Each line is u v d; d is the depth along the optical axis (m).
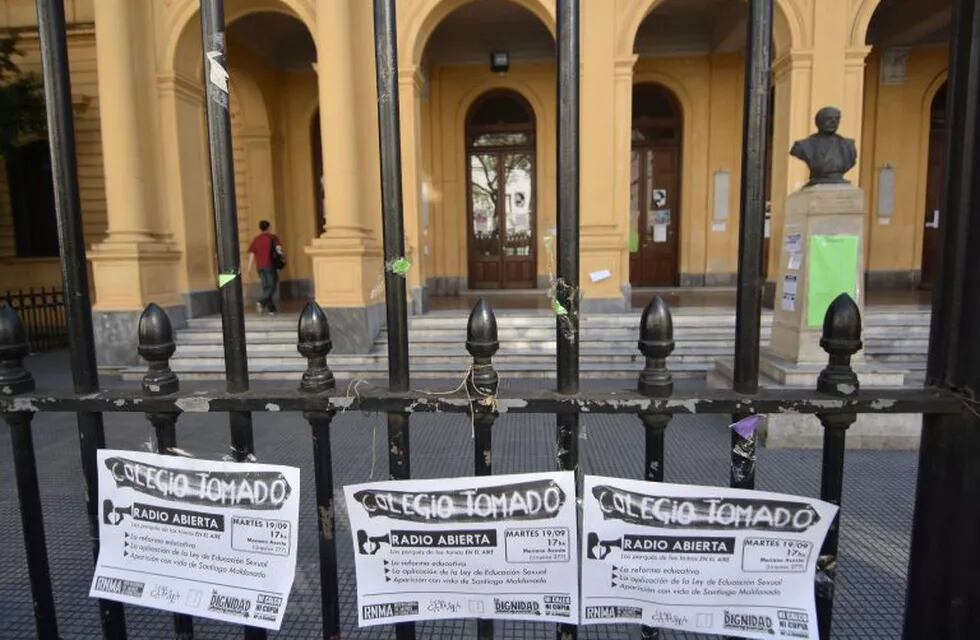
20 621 2.79
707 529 1.44
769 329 8.37
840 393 1.38
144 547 1.59
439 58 13.09
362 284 8.30
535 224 13.80
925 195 12.84
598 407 1.42
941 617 1.44
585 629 2.63
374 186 9.10
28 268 13.12
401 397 1.46
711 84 12.96
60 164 1.50
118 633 1.67
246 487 1.53
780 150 9.30
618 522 1.46
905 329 8.21
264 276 10.38
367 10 8.80
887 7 11.28
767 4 1.32
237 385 1.54
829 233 5.24
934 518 1.44
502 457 4.76
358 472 4.55
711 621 1.45
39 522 1.67
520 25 12.12
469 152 13.77
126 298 8.73
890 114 12.57
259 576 1.54
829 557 1.45
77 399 1.54
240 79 12.41
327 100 8.37
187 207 9.58
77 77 11.88
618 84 9.12
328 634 1.61
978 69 1.30
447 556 1.50
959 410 1.36
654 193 13.58
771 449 5.00
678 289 13.06
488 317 1.43
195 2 9.16
